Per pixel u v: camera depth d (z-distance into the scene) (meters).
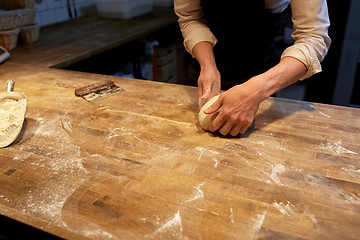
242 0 1.21
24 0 1.88
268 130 0.93
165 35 2.46
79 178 0.75
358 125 0.94
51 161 0.81
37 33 1.97
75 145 0.88
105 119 1.01
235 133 0.88
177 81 2.75
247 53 1.34
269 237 0.58
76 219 0.63
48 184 0.73
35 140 0.91
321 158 0.80
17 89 1.26
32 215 0.64
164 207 0.66
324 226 0.61
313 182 0.72
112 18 2.58
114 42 1.91
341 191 0.69
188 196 0.69
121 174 0.76
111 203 0.67
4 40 1.78
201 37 1.12
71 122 1.00
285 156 0.81
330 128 0.93
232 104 0.85
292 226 0.61
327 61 2.14
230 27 1.28
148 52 2.89
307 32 0.89
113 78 1.36
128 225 0.62
